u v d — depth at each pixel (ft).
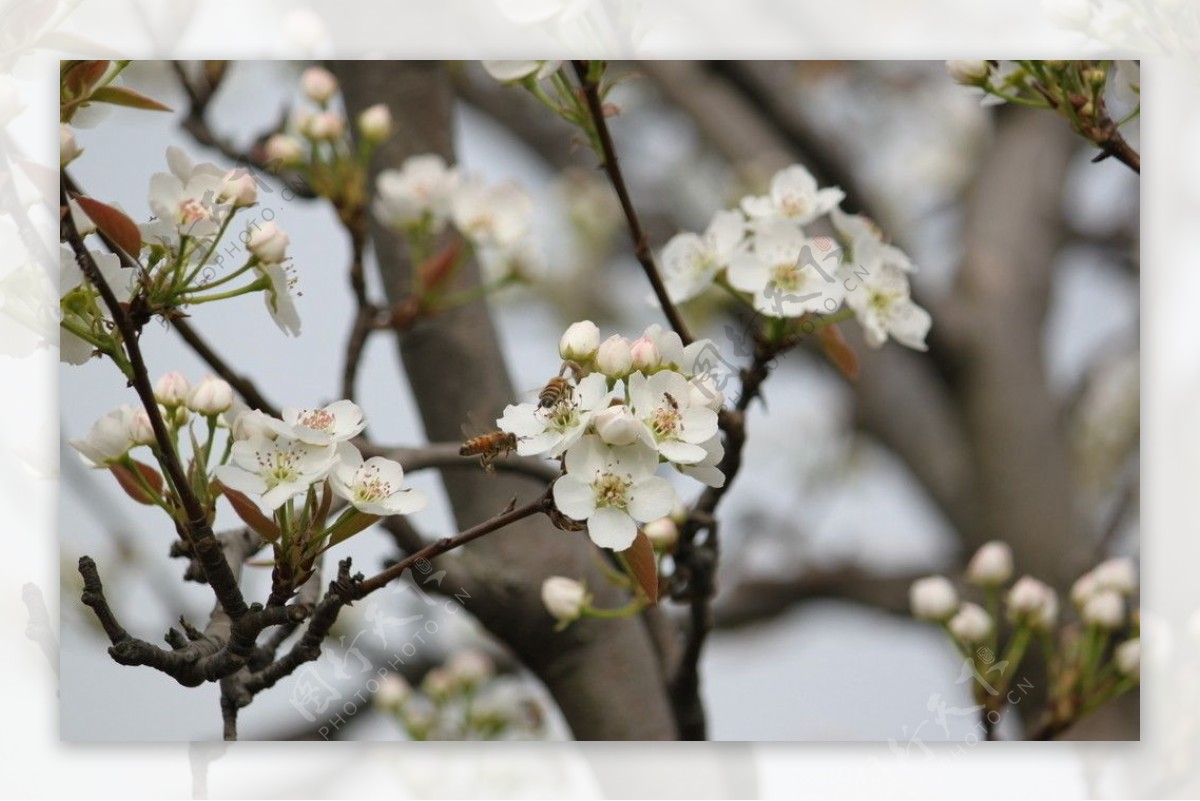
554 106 5.97
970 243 11.19
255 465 5.64
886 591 10.21
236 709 5.75
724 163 11.05
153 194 5.72
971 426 10.57
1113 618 6.23
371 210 6.64
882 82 11.61
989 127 12.03
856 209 10.42
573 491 5.59
